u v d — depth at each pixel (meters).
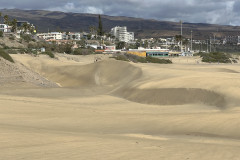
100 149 9.42
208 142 13.19
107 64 61.81
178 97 31.36
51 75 64.62
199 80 35.72
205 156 9.00
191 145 11.05
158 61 116.50
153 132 15.94
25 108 22.83
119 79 53.16
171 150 9.81
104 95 39.09
